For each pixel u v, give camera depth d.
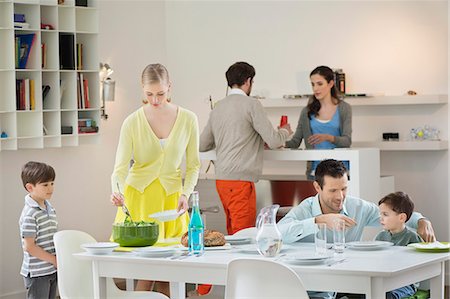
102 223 7.28
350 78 7.34
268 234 3.89
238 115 5.87
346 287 3.52
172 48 8.16
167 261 3.92
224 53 7.95
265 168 7.75
